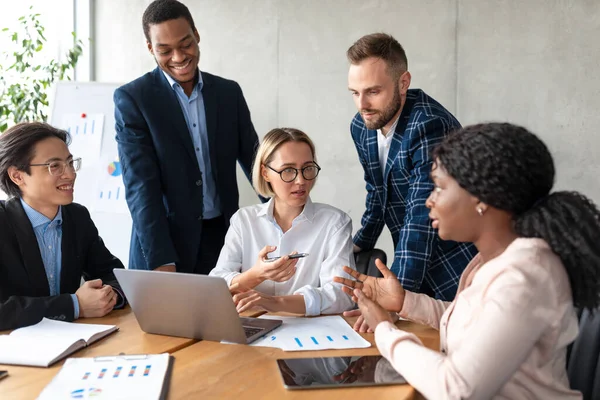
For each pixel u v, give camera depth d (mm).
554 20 3828
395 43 2182
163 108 2744
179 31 2613
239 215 2314
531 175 1207
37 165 1963
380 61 2135
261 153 2184
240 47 4582
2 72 4781
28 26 4820
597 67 3766
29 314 1785
